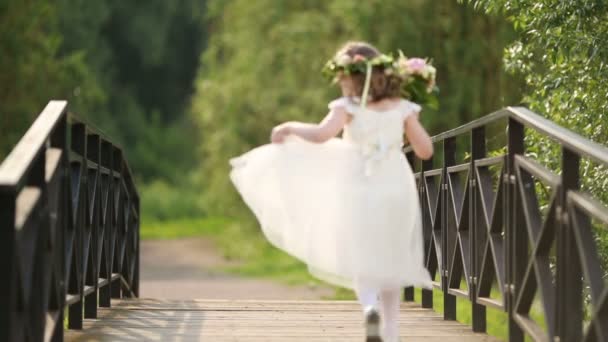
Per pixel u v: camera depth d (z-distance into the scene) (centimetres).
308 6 4012
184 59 8831
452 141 1407
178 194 7594
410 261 952
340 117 936
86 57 6544
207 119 4281
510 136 1071
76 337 1165
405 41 3105
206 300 1603
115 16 8156
